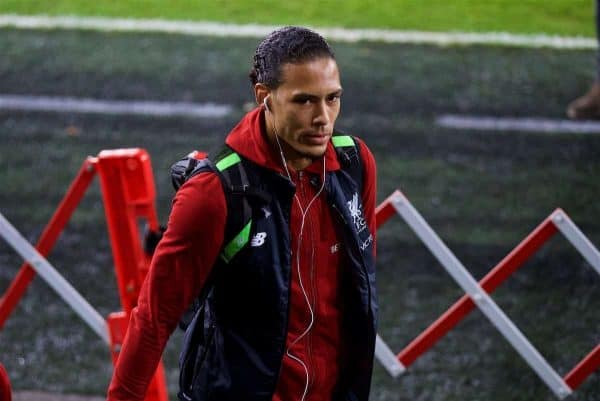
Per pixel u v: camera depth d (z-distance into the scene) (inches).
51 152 407.5
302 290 139.2
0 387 153.9
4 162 398.6
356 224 140.7
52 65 489.4
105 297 310.2
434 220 355.6
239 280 135.7
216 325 140.7
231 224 132.6
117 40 516.7
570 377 219.8
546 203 368.5
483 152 408.5
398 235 342.3
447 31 528.4
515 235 346.3
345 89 462.9
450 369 271.9
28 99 456.4
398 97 457.4
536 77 478.9
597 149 412.5
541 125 433.4
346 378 146.6
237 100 457.7
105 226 350.6
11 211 360.8
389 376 268.5
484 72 484.1
